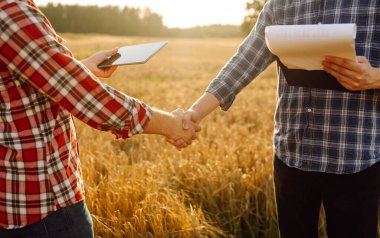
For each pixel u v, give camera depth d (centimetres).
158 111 159
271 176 381
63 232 144
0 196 137
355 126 176
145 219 299
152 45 189
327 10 176
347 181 182
